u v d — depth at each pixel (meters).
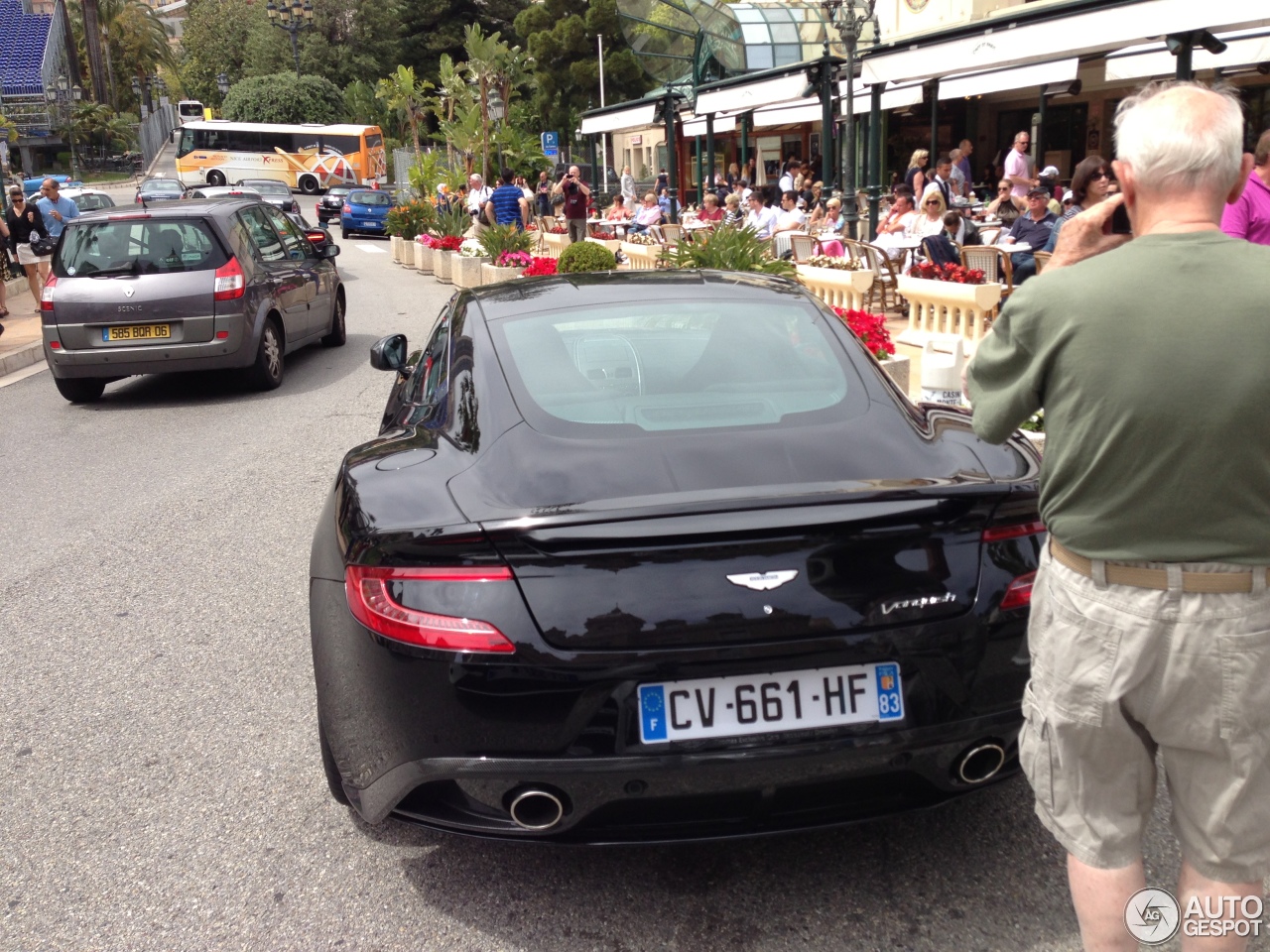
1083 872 2.14
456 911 2.85
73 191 31.36
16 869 3.15
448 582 2.54
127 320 9.96
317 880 3.02
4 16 82.00
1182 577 1.90
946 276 9.93
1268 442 1.87
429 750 2.56
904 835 3.09
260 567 5.68
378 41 77.25
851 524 2.51
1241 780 1.97
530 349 3.46
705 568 2.50
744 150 24.56
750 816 2.59
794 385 3.22
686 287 3.90
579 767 2.48
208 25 85.88
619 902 2.85
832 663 2.51
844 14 13.70
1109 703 1.99
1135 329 1.90
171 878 3.07
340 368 11.76
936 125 21.38
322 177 54.94
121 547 6.14
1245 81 17.34
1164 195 1.98
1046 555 2.12
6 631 5.00
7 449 8.90
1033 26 9.86
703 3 26.59
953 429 3.18
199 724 3.99
